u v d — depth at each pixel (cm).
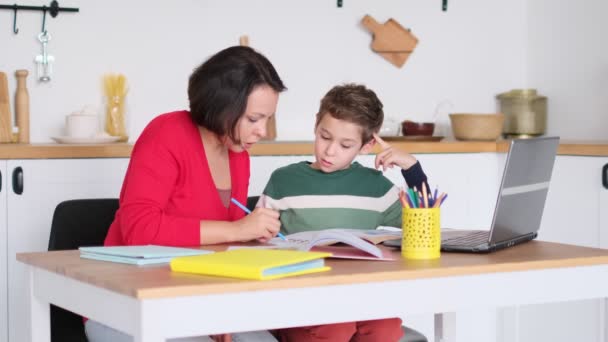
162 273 142
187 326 130
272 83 191
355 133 209
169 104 348
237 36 358
